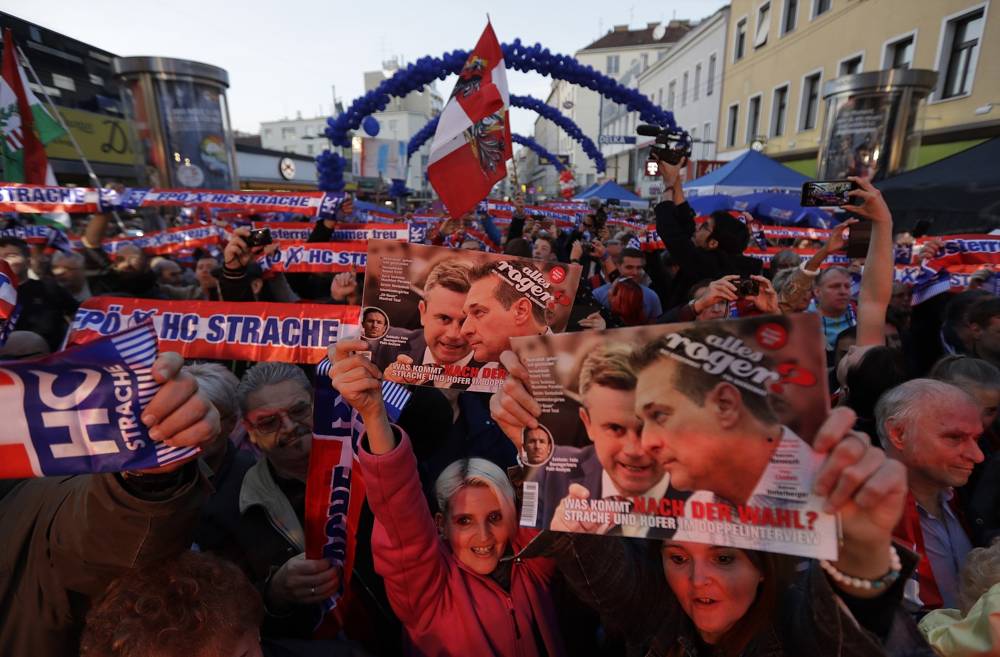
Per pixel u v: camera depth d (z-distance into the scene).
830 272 3.11
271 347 1.78
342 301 2.92
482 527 1.42
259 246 2.47
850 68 14.18
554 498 0.95
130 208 4.51
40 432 0.86
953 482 1.50
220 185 7.91
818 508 0.79
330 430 1.53
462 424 2.15
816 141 15.62
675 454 0.88
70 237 5.37
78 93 14.55
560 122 11.97
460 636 1.35
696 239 3.41
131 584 0.96
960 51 10.86
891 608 0.81
